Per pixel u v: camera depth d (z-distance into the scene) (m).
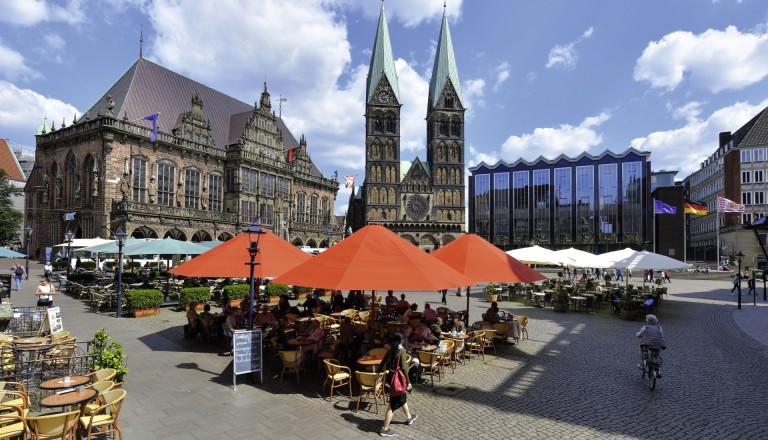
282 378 13.49
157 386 12.52
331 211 103.50
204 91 75.44
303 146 93.88
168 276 38.06
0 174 61.25
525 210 105.69
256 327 17.38
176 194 61.34
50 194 59.69
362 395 12.05
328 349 14.79
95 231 52.38
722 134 106.31
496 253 17.84
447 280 13.31
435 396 12.31
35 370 11.99
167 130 62.12
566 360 16.44
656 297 30.38
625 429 10.13
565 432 9.91
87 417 8.41
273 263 16.94
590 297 30.06
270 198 76.25
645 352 13.75
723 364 15.91
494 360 16.44
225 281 36.78
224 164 69.81
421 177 108.62
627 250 32.31
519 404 11.72
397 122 107.88
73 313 24.73
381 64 108.62
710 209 109.50
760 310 30.39
